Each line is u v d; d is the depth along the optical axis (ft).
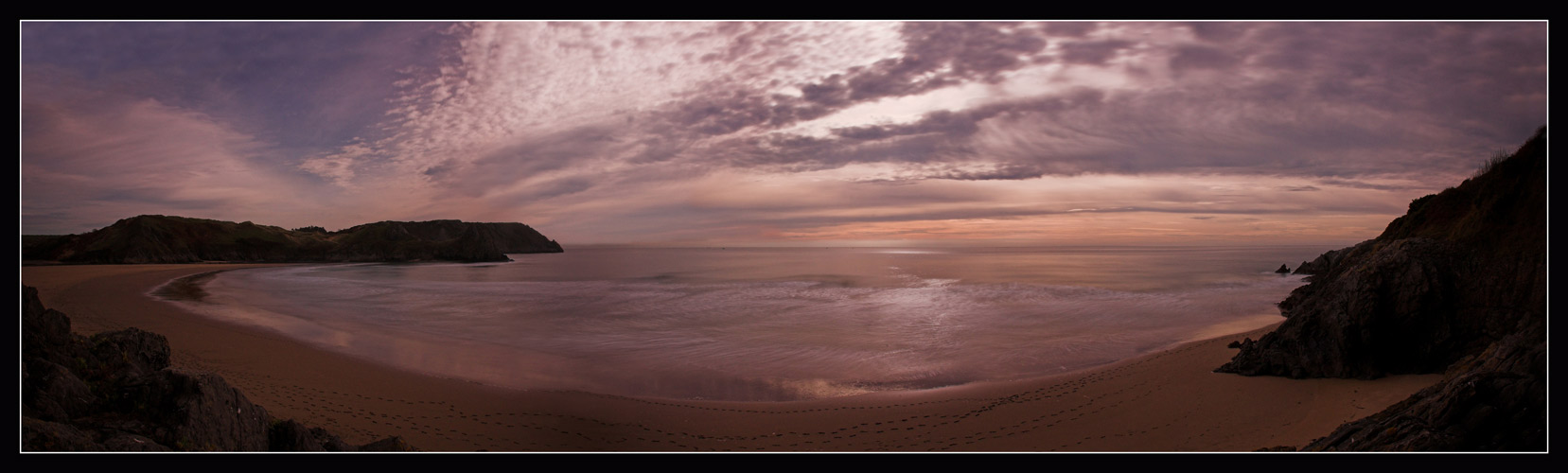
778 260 357.20
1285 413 39.34
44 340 25.45
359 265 294.46
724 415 42.14
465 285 160.45
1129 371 52.13
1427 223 55.72
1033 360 59.72
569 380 53.16
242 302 115.85
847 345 68.13
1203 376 48.62
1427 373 45.55
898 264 277.23
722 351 65.57
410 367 57.16
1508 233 46.47
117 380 25.64
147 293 130.93
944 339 71.67
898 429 38.96
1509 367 28.40
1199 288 132.16
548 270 247.09
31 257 277.64
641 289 145.69
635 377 54.60
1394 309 46.83
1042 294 120.47
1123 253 471.21
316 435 30.55
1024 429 38.81
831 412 42.73
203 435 23.94
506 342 71.31
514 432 38.17
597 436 37.68
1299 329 48.44
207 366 53.52
